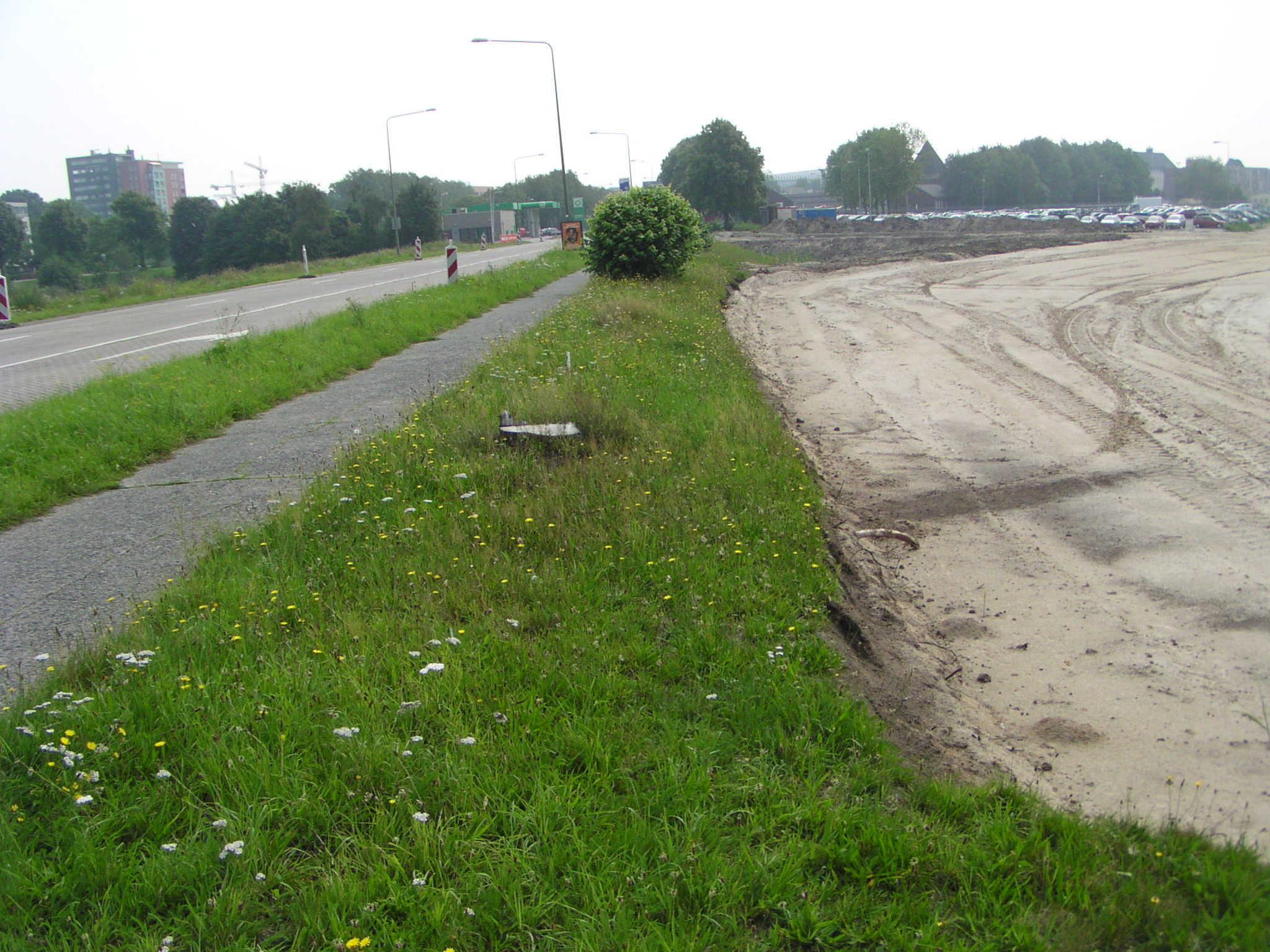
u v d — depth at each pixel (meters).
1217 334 16.83
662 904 2.96
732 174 95.19
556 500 6.54
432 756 3.62
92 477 7.84
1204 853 3.32
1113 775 4.09
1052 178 160.88
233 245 93.06
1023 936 2.86
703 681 4.42
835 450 9.86
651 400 9.82
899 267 34.78
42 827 3.18
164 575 5.64
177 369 11.99
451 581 5.32
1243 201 184.50
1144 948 2.89
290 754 3.59
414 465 7.23
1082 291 24.55
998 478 8.66
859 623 5.42
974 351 15.88
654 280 23.56
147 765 3.51
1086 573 6.39
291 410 10.40
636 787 3.53
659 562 5.67
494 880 3.00
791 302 24.36
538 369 11.13
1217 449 9.23
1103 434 10.03
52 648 4.70
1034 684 4.95
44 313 27.67
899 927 2.92
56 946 2.73
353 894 2.89
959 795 3.61
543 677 4.25
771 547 6.10
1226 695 4.75
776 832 3.36
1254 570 6.25
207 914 2.85
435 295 20.08
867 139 128.38
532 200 165.75
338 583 5.31
